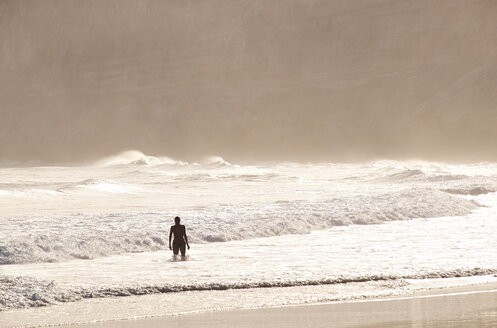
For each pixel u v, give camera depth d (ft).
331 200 185.06
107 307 59.21
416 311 55.36
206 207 172.55
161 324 52.21
